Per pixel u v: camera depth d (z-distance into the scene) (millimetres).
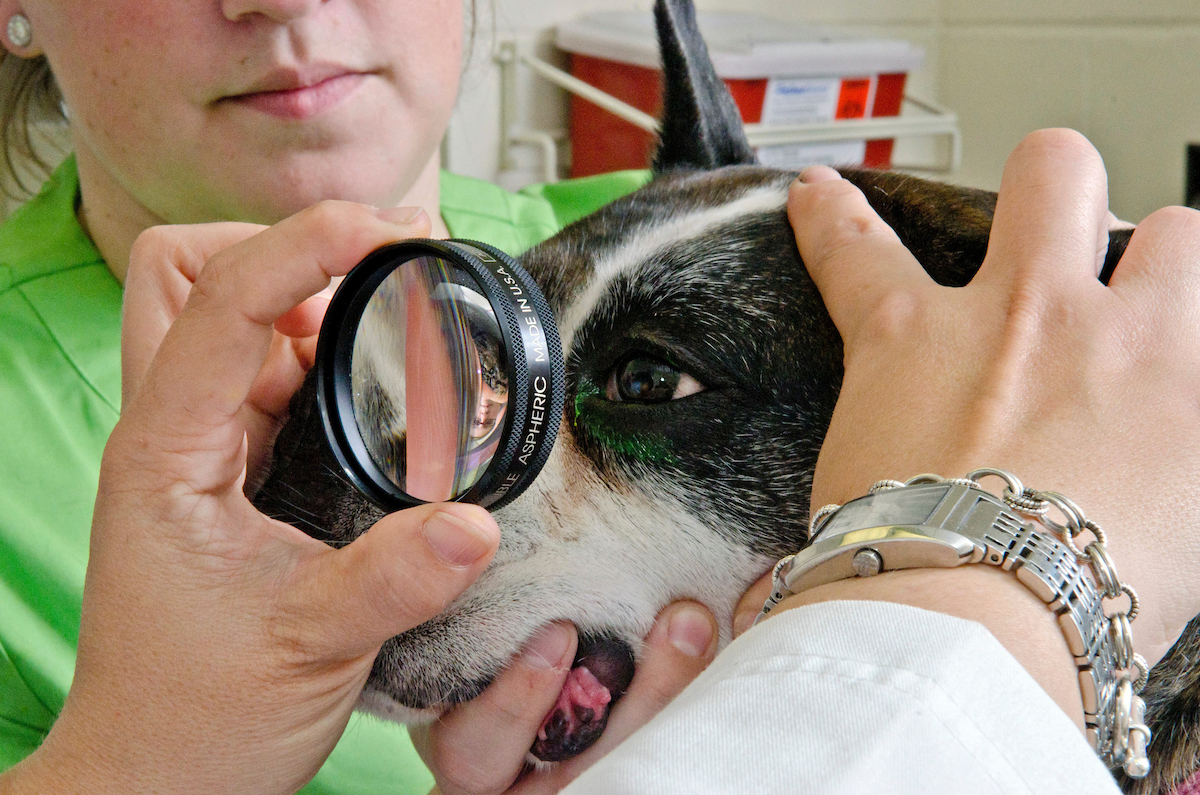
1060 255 861
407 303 819
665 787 545
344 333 863
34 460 1397
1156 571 709
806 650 614
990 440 761
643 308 1060
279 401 1108
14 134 1972
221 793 845
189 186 1436
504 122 2973
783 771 553
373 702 1028
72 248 1602
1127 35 2879
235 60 1297
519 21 2900
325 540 992
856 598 703
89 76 1360
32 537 1331
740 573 1024
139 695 812
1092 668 672
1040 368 799
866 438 828
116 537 818
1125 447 743
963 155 3461
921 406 813
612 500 1030
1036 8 3139
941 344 845
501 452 753
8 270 1557
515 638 994
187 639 805
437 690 999
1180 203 2756
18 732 1319
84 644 833
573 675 1016
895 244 989
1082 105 3041
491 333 760
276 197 1419
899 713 566
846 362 924
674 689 1017
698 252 1080
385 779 1393
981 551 689
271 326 821
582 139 2943
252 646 800
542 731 1031
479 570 766
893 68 2807
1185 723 1005
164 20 1280
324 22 1320
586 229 1203
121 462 819
